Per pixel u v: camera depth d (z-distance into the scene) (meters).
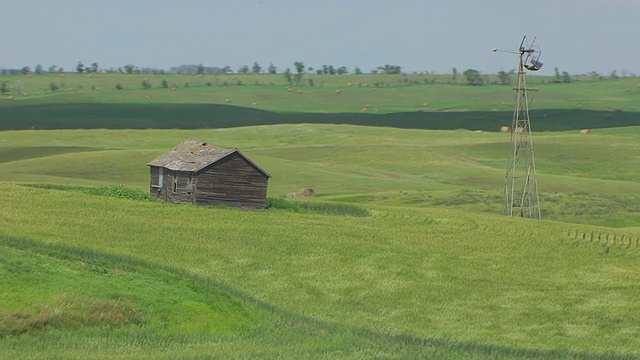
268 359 44.41
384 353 48.75
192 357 43.72
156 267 66.12
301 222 96.25
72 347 44.75
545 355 53.75
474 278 75.75
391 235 92.75
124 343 46.38
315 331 54.69
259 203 107.50
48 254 62.16
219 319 54.09
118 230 80.94
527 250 90.25
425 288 71.00
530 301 68.81
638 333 61.03
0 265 54.50
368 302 65.56
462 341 55.81
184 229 85.19
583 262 85.69
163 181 110.19
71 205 93.38
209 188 104.94
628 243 97.19
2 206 88.81
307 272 72.94
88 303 50.78
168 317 52.41
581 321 63.72
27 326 46.59
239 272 70.56
